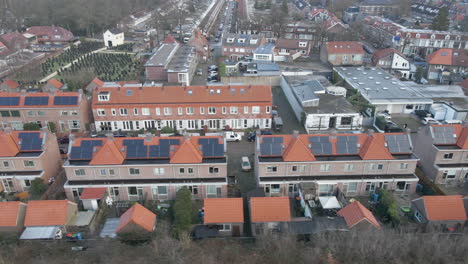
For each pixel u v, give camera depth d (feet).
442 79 348.38
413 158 177.88
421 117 270.26
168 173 174.81
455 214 154.61
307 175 178.29
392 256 130.93
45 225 150.00
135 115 246.68
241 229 152.56
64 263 129.80
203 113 248.32
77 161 175.11
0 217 148.66
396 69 372.38
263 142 182.09
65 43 500.33
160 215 164.55
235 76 343.46
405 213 166.20
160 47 399.65
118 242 140.87
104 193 169.68
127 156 176.04
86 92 302.66
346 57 388.16
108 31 484.74
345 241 136.87
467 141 186.39
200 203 175.83
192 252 135.54
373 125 262.67
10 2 565.53
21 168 182.70
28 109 239.50
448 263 127.54
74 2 545.44
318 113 249.75
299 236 144.97
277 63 399.03
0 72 364.17
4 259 132.36
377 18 561.02
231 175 197.16
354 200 168.14
